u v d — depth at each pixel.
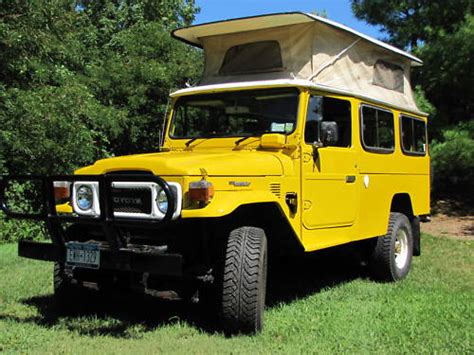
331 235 5.91
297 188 5.32
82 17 15.05
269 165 5.02
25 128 9.59
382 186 6.93
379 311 5.41
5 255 8.06
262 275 4.59
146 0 17.53
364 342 4.47
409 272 7.51
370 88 6.88
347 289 6.46
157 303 5.67
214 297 5.45
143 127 13.79
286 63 5.99
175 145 6.03
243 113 5.73
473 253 9.10
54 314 5.26
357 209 6.34
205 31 6.36
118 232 4.43
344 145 6.19
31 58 10.41
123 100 13.47
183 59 13.76
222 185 4.55
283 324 4.90
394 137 7.32
